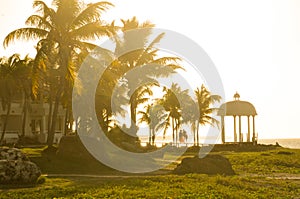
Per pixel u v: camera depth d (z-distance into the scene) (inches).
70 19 1381.6
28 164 935.7
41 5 1355.8
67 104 1935.3
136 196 749.9
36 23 1364.4
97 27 1374.3
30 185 907.4
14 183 912.3
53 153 1370.6
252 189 913.5
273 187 955.3
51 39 1358.3
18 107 2488.9
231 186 937.5
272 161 1565.0
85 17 1369.3
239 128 2701.8
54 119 1416.1
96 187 852.0
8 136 2416.3
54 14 1363.2
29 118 2554.1
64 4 1369.3
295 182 1050.1
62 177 1059.9
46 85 2105.1
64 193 783.1
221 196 776.3
